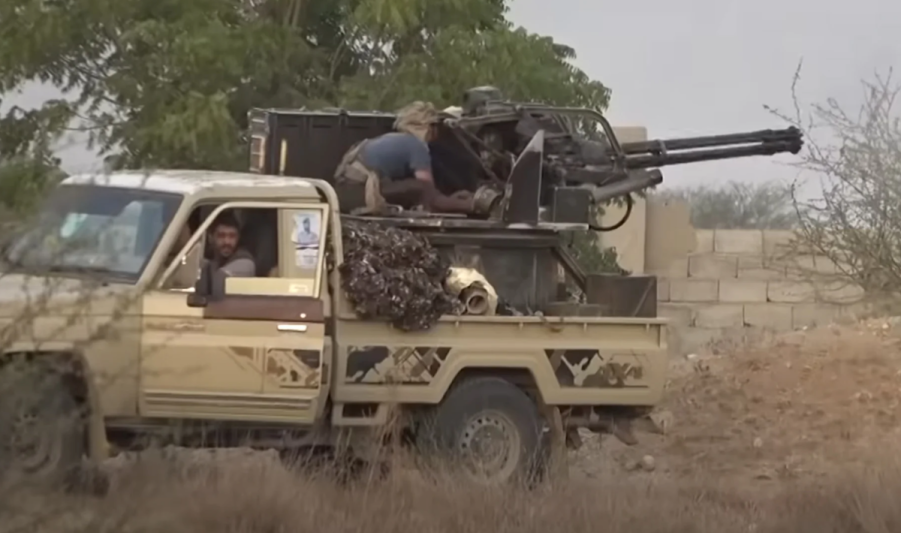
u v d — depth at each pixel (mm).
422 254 42844
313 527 32812
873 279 50094
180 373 38219
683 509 37094
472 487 37406
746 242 80688
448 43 75062
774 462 51062
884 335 61875
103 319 35375
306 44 78812
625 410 46094
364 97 75000
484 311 43500
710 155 51625
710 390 57938
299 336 39750
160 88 71125
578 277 48406
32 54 71438
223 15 76500
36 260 30219
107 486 30484
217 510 32062
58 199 37906
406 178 46312
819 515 37219
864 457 48000
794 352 60875
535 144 46000
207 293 38688
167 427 36906
